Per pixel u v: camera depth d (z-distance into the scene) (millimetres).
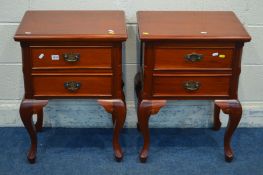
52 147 2539
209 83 2229
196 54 2164
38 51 2135
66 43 2123
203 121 2713
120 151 2408
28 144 2564
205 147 2562
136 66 2615
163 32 2156
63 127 2711
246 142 2607
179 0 2502
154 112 2271
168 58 2170
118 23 2264
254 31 2570
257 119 2719
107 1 2496
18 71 2629
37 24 2223
